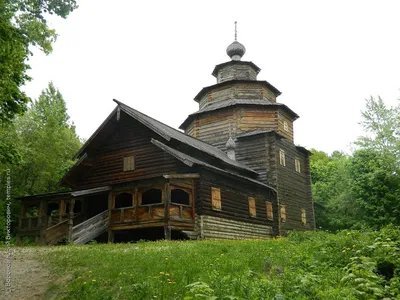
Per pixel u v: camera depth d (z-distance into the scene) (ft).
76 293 29.30
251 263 35.04
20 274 34.99
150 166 76.23
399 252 33.96
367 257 31.94
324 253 36.24
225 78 117.29
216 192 73.20
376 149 119.75
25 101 60.44
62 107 152.87
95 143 82.69
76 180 85.35
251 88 111.65
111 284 30.40
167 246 45.93
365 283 25.88
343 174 138.21
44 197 72.18
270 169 97.76
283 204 98.27
